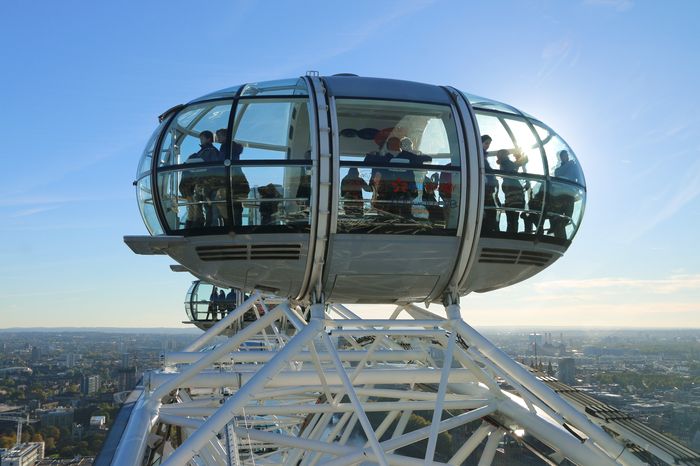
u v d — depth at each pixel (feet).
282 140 38.14
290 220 37.63
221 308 129.90
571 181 42.65
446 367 40.04
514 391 53.26
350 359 56.13
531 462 108.58
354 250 38.40
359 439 171.73
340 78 40.70
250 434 46.88
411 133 40.14
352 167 37.65
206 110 39.27
